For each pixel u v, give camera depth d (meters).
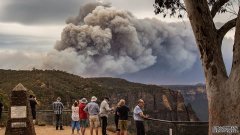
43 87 88.25
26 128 19.86
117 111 19.36
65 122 31.69
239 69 10.48
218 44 11.14
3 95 37.12
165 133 17.23
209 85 11.06
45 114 32.66
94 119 20.11
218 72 10.95
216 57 11.05
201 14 11.05
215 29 11.23
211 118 10.94
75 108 23.50
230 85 10.64
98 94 105.88
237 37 10.53
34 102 27.25
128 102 137.50
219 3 11.94
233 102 10.54
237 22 10.54
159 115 143.25
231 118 10.55
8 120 19.84
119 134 20.45
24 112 19.94
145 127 18.89
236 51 10.55
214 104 10.87
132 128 21.67
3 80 90.56
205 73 11.23
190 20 11.32
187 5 11.27
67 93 92.25
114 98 127.94
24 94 20.06
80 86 105.19
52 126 30.95
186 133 16.45
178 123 16.61
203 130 16.33
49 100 81.69
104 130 20.86
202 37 11.10
